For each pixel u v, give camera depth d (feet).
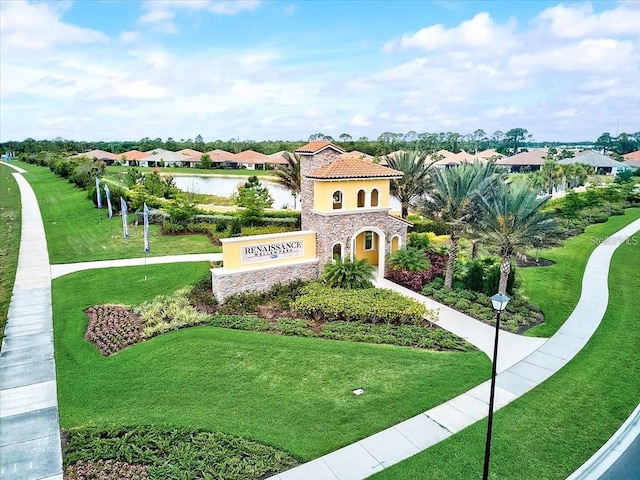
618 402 44.04
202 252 103.65
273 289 74.23
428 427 40.63
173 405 44.60
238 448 37.99
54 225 140.87
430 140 470.80
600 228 129.49
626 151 503.61
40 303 74.23
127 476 35.17
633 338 58.29
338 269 72.64
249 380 48.73
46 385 49.26
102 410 44.24
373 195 82.58
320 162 79.25
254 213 122.11
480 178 76.23
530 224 62.90
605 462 36.19
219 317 64.90
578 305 70.49
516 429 40.04
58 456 38.29
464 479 34.17
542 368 50.93
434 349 56.08
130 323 64.13
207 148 455.63
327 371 50.39
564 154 335.47
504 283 67.82
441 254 95.30
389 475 34.71
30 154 423.23
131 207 152.46
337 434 39.81
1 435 41.01
